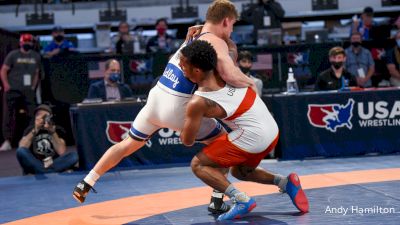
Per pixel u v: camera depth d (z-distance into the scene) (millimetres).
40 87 9484
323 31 9930
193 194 4789
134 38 9914
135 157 6508
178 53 3920
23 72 9422
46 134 6492
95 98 7145
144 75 9297
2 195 5273
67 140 9508
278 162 6383
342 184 4812
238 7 11609
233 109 3623
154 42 9773
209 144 3826
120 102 6469
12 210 4555
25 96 9445
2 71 9469
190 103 3568
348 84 7332
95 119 6441
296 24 10555
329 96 6512
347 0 11422
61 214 4277
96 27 10836
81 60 9414
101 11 11578
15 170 7328
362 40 9234
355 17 9711
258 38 9594
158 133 6527
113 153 4074
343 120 6523
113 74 7359
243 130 3664
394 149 6555
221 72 3637
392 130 6559
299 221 3607
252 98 3703
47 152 6480
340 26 11266
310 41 9664
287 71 9227
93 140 6445
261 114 3705
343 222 3518
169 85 3840
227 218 3736
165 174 5980
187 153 6543
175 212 4098
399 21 9750
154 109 3910
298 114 6523
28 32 11641
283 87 9227
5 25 11555
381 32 9492
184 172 6039
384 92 6531
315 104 6508
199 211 4086
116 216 4086
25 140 6469
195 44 3564
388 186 4613
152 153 6535
